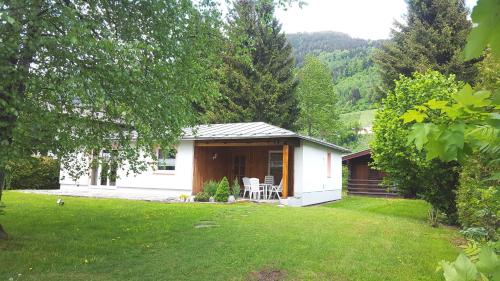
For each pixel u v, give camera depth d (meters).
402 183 11.45
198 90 7.88
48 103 6.14
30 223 9.02
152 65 6.26
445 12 24.11
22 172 19.31
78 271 5.84
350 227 9.04
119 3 6.89
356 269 6.02
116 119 7.29
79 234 8.05
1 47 4.78
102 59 5.42
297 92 34.00
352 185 24.12
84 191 18.86
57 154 6.44
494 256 0.99
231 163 19.72
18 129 5.12
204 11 7.89
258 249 6.98
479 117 1.28
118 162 7.71
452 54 22.58
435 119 1.40
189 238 7.79
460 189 8.36
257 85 29.34
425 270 6.01
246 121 28.72
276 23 30.66
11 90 5.38
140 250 6.96
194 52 7.57
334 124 37.06
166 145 7.32
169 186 17.62
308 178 16.53
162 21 6.90
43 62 5.66
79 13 6.17
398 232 8.76
